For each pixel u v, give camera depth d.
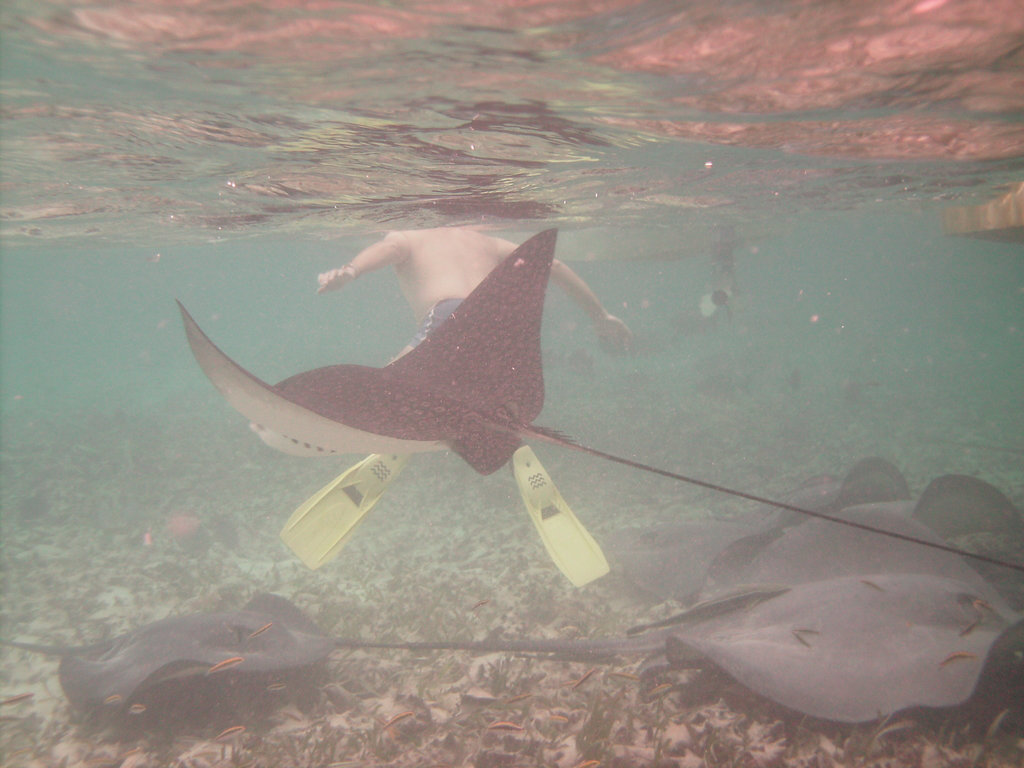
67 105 2.30
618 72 2.10
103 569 4.01
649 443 6.08
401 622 3.03
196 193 3.59
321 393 1.78
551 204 4.29
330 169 3.11
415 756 2.03
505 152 2.97
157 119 2.45
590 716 2.10
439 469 5.54
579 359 9.45
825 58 2.04
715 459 5.59
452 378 1.91
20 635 3.25
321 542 2.39
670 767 1.91
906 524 2.38
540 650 2.23
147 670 2.08
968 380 10.73
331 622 3.01
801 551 2.43
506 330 1.98
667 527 3.15
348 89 2.18
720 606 2.24
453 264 2.63
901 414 7.61
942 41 1.94
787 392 9.50
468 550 3.94
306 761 2.05
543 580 3.34
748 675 1.86
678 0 1.71
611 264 26.30
